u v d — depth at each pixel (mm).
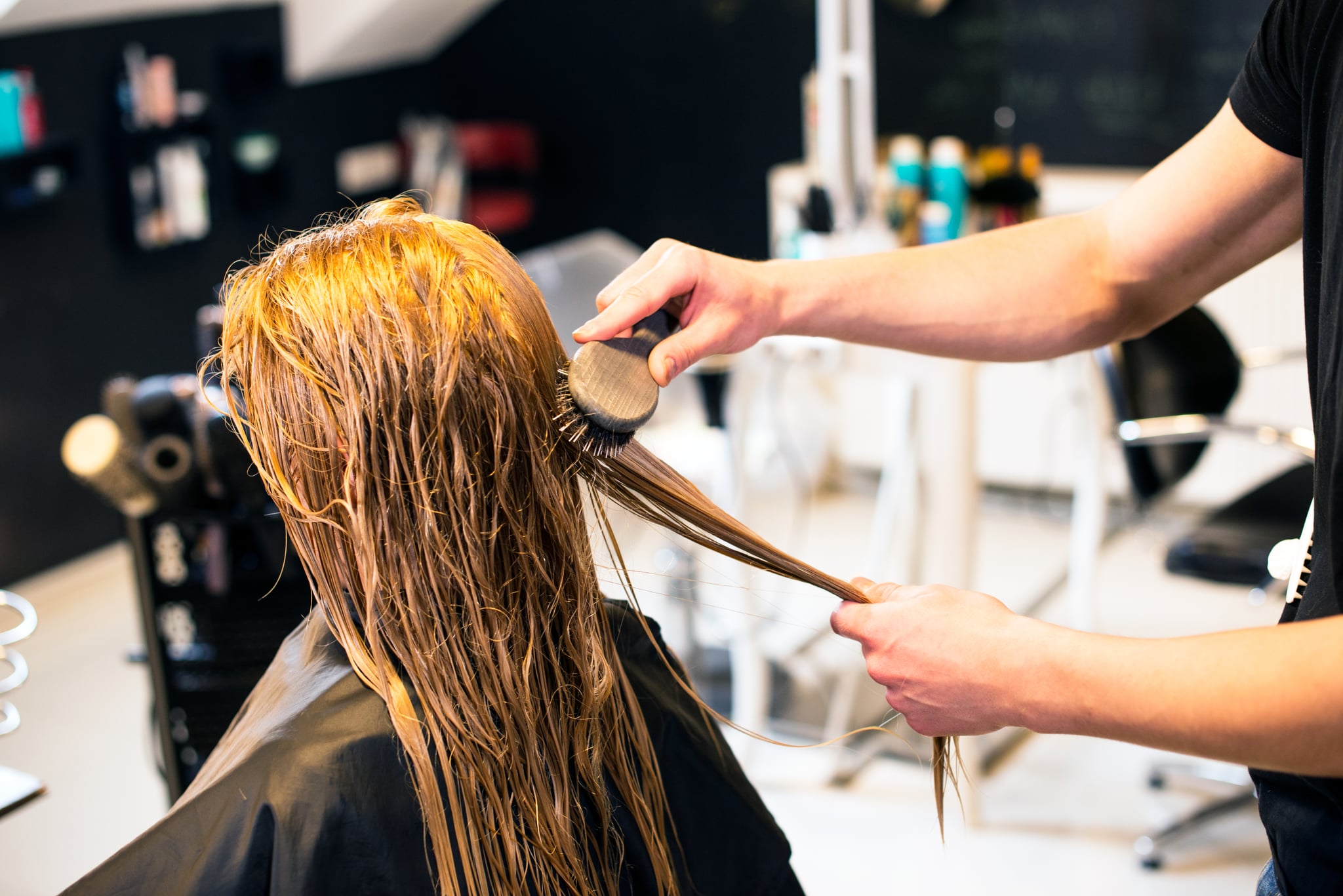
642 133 4641
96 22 3611
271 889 774
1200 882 2283
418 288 770
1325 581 799
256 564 1684
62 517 3672
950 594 830
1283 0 902
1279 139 959
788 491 4070
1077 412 2939
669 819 973
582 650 869
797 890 1042
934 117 3971
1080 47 3721
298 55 4395
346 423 765
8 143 3328
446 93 5012
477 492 794
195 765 1747
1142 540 3734
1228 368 2664
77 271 3635
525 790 845
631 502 913
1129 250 1098
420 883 814
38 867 2414
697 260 948
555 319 3088
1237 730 694
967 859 2379
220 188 4141
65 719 2963
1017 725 792
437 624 801
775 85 4312
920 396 2725
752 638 2654
